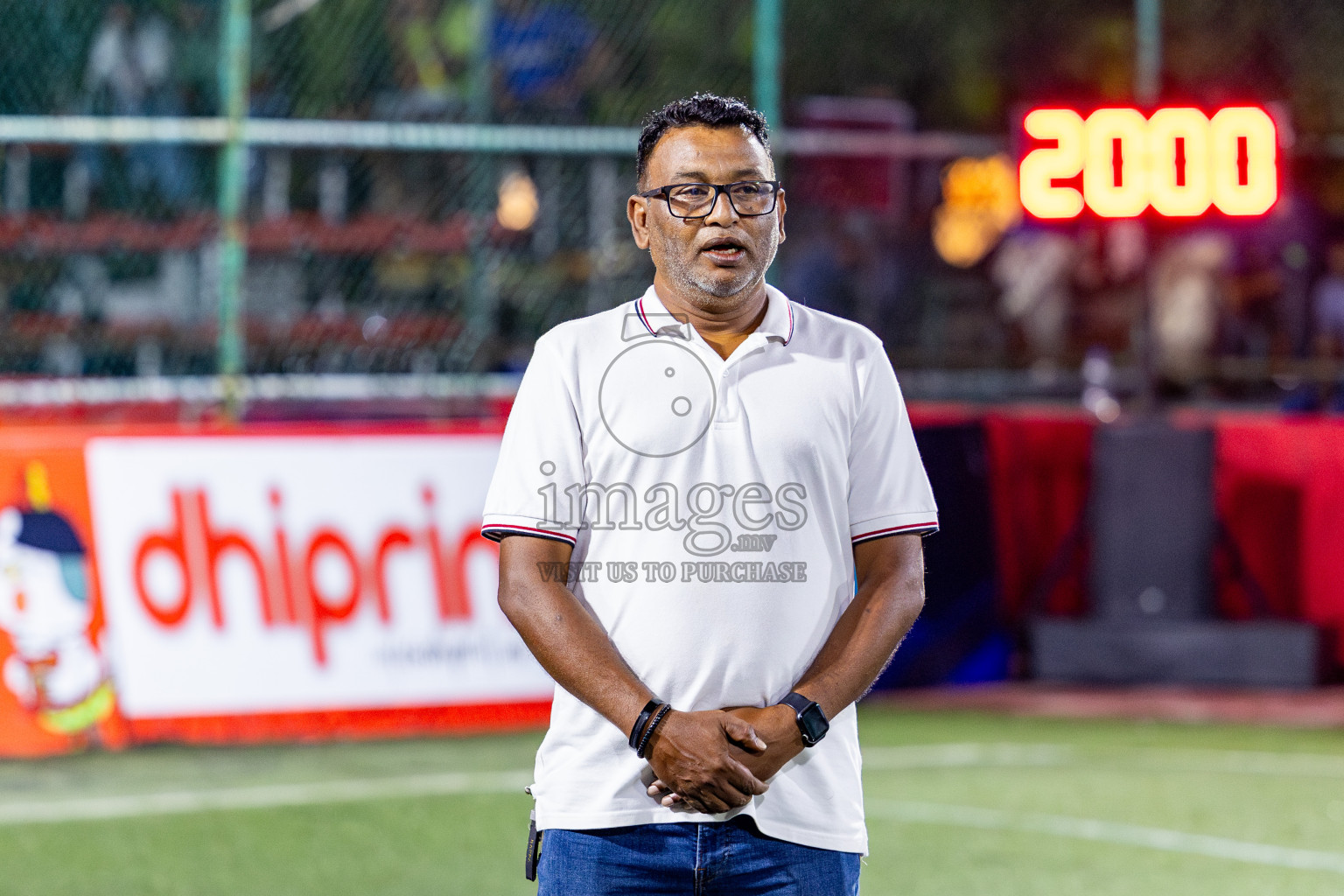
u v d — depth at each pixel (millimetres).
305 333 17234
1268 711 12953
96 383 13344
